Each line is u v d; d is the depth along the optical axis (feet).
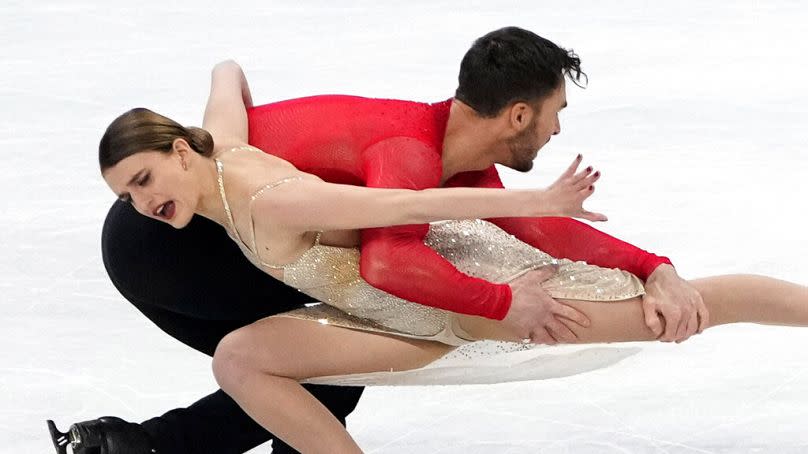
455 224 30.81
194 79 62.80
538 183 50.93
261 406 28.96
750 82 62.03
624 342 30.17
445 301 27.99
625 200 49.14
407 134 29.40
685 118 57.57
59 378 37.99
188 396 37.14
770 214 47.78
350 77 62.90
